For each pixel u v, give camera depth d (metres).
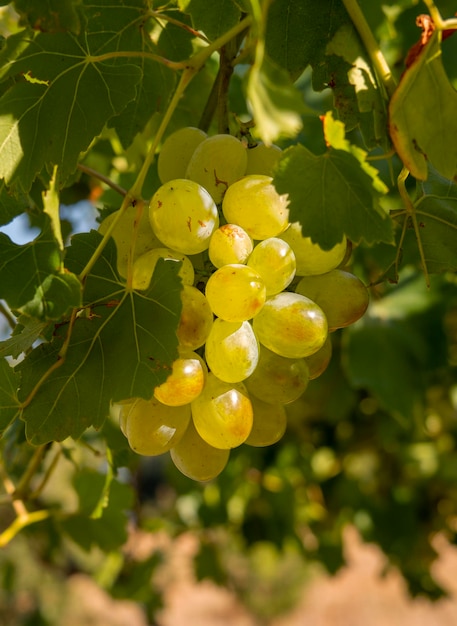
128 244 0.29
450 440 0.92
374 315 0.61
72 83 0.30
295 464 0.88
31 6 0.27
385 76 0.28
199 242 0.27
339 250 0.29
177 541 0.88
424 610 2.57
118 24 0.32
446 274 0.58
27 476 0.44
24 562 1.56
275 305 0.28
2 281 0.26
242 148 0.30
